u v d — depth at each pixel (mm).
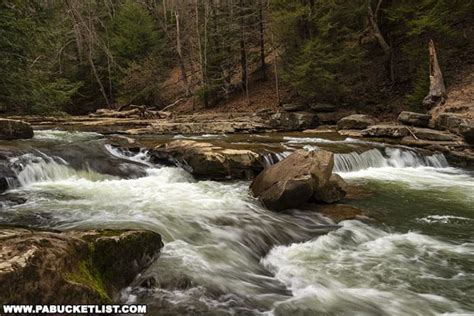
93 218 6715
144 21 34750
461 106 16719
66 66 32094
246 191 9719
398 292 5242
